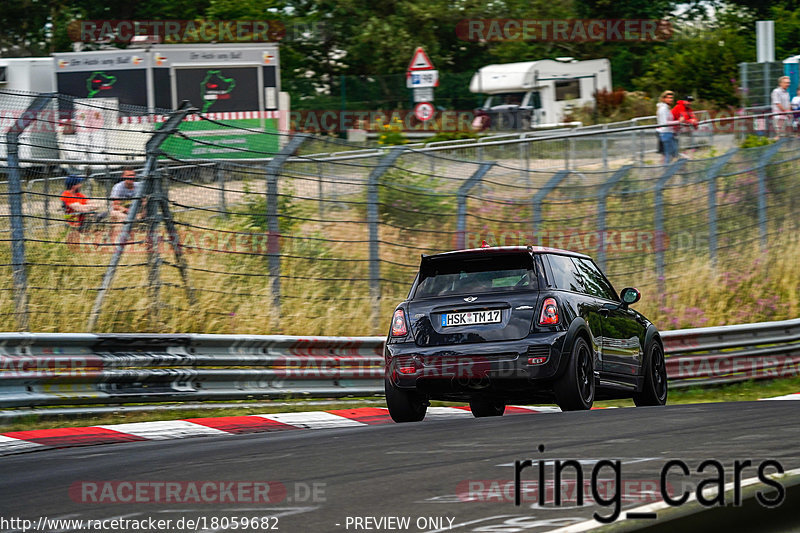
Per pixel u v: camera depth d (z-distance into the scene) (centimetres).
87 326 4647
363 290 5709
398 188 5675
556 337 3469
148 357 4106
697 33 16088
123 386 4003
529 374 3459
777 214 7831
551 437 2528
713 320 6906
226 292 5016
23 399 3684
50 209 4425
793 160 7569
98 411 3878
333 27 16350
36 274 4647
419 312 3625
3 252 4653
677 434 2473
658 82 14050
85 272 4788
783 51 16912
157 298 4738
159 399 4072
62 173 4469
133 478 2197
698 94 13638
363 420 4150
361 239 5744
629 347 4000
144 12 16175
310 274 5550
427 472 2073
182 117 4628
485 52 17275
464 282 3628
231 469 2259
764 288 7325
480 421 3100
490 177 6681
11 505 1947
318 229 5622
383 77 13262
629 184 7069
